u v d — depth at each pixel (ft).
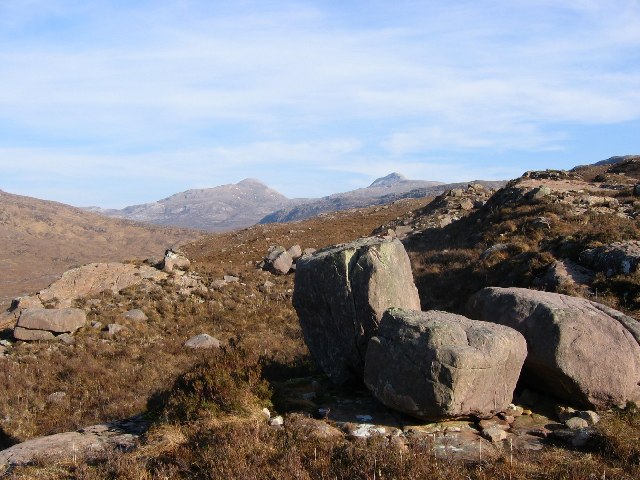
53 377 51.21
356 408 27.78
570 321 26.61
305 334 34.22
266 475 20.34
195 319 72.84
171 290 80.64
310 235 163.22
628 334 26.99
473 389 23.95
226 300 79.97
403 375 24.67
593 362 26.03
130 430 28.02
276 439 23.20
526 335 27.40
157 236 617.21
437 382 23.63
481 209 101.55
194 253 160.97
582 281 51.42
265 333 65.67
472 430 24.71
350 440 23.49
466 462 21.34
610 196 89.56
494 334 24.93
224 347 34.50
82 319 65.51
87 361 54.60
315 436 23.30
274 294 85.40
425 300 64.64
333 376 31.78
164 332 67.97
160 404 30.78
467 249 78.18
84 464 22.77
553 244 63.77
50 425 40.47
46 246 503.61
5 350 59.47
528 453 22.04
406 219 147.74
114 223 644.69
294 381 32.30
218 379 27.78
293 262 104.22
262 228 200.23
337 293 31.42
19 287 344.90
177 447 23.24
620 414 25.08
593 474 19.58
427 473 19.77
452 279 68.44
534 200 86.33
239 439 22.63
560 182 104.27
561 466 20.58
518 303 28.99
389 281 30.73
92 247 538.06
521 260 63.16
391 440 22.97
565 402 27.37
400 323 26.02
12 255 456.86
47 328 63.05
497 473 19.93
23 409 43.80
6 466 24.26
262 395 27.84
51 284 79.66
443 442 23.32
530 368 27.73
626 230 62.13
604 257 52.75
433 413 24.02
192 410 26.37
